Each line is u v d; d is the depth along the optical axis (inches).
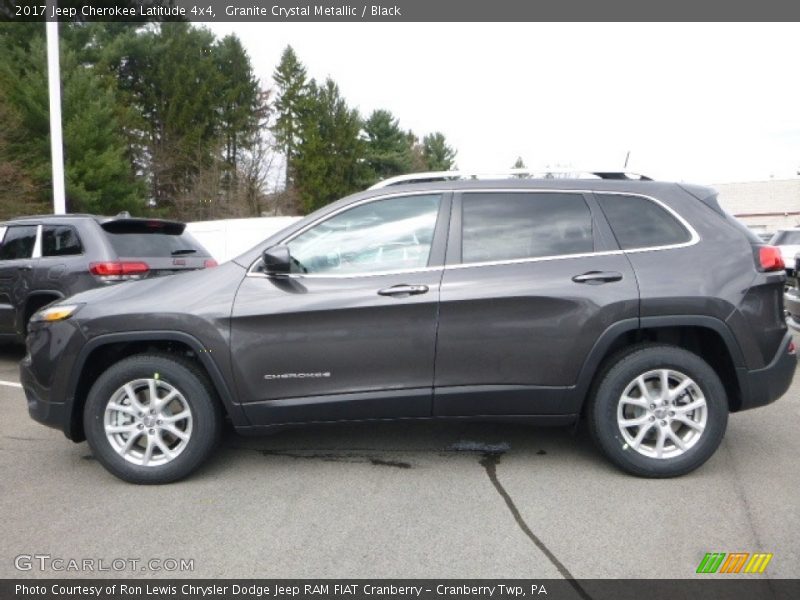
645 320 149.6
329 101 1781.5
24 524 136.3
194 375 154.6
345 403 152.6
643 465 152.6
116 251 272.4
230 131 1448.1
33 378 159.5
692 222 157.6
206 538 129.6
